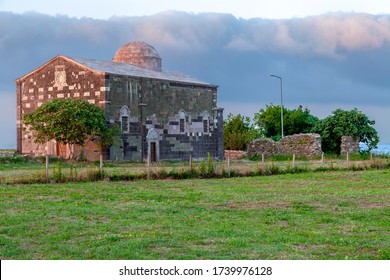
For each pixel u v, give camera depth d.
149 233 22.64
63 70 75.31
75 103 69.38
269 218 26.53
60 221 25.33
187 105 85.94
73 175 43.78
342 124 91.25
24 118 70.25
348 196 34.00
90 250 20.16
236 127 118.00
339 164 58.75
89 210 28.38
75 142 69.56
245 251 19.89
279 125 115.00
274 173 50.03
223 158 93.50
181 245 20.80
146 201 32.12
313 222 25.42
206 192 36.22
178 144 83.94
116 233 22.86
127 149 75.12
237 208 29.59
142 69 84.81
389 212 27.94
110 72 73.50
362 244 21.03
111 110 72.88
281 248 20.34
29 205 30.12
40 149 77.06
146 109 78.19
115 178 43.97
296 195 34.69
